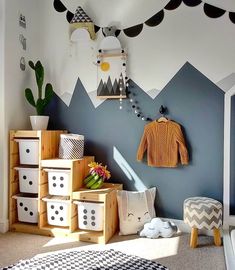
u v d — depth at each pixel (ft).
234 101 8.54
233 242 6.93
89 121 9.61
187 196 8.65
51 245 7.66
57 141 9.30
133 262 6.63
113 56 9.24
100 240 7.81
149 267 6.40
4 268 6.27
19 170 8.74
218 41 8.31
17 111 9.21
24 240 8.00
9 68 8.80
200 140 8.52
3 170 8.65
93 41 9.49
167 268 6.40
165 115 8.83
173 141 8.61
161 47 8.82
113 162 9.38
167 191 8.84
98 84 9.41
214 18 8.34
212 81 8.38
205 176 8.50
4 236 8.29
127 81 9.16
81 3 9.58
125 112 9.24
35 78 10.03
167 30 8.76
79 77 9.68
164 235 8.16
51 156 8.98
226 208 8.20
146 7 8.95
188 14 8.55
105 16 9.35
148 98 8.98
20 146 8.73
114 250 7.32
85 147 9.67
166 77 8.80
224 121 8.22
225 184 8.20
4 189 8.66
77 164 8.43
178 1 8.64
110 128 9.41
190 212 7.52
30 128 9.88
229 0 8.21
